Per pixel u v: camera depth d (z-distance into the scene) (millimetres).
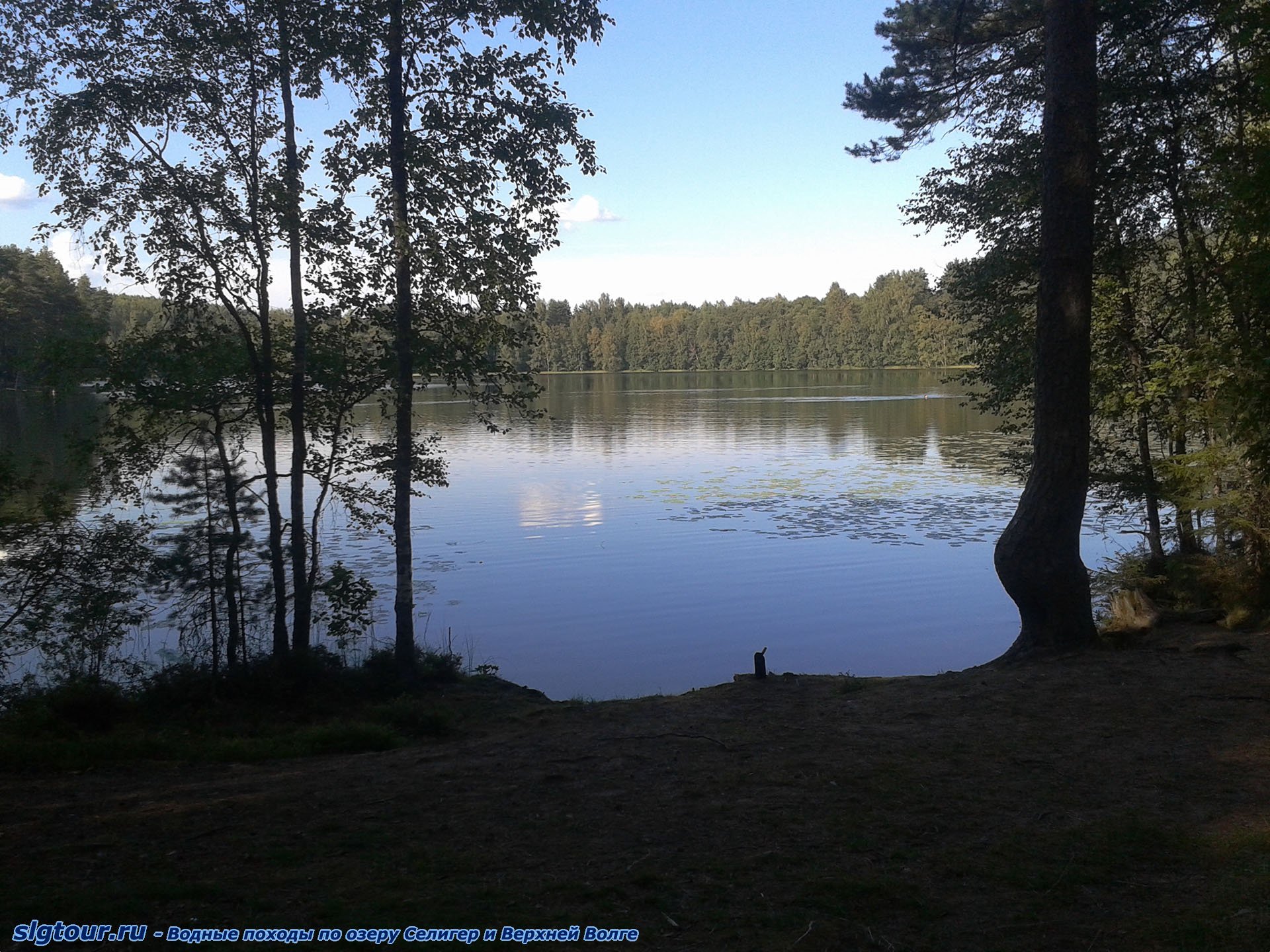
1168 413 12312
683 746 6090
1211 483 10977
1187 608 11055
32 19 9477
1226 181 9555
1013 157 13266
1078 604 8469
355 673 10164
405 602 10211
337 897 3658
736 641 12586
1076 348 8422
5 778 5879
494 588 15266
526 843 4293
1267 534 10016
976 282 13828
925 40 12992
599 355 133625
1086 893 3672
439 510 22000
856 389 75750
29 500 11969
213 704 9047
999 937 3320
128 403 10203
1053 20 8562
